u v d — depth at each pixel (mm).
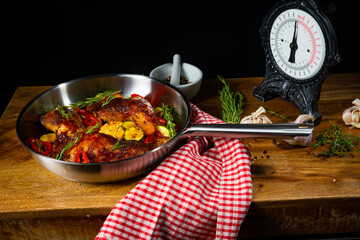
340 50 2658
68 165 1380
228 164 1548
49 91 1733
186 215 1414
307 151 1661
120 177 1476
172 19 2596
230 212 1399
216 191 1473
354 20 2555
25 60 2670
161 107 1805
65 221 1517
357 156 1618
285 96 1880
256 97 1991
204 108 1941
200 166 1490
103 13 2559
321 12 1607
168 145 1450
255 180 1544
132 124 1647
